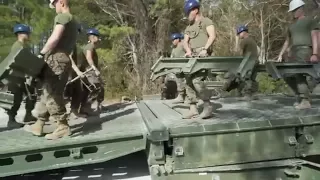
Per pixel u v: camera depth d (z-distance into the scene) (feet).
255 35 51.57
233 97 23.49
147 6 52.65
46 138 11.11
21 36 15.58
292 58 15.97
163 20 51.93
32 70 10.21
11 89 14.46
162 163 10.62
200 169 10.67
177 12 53.26
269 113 13.73
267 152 11.31
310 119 11.83
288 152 11.55
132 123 13.91
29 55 9.91
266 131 11.32
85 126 13.29
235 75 11.45
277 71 12.46
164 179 10.54
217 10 53.88
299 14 15.74
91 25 49.34
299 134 11.85
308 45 15.40
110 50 50.03
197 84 12.39
